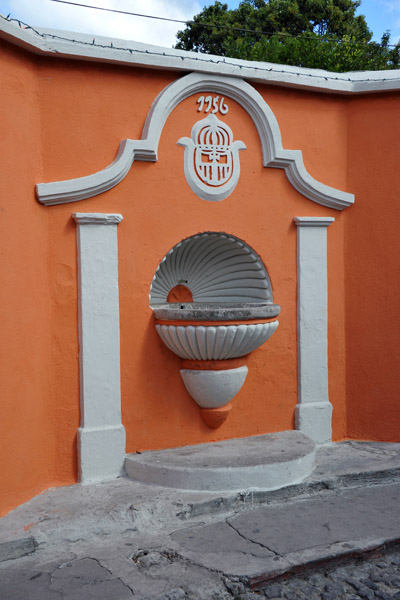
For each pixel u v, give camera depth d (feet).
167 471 13.60
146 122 14.19
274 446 15.08
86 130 13.76
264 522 12.57
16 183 12.41
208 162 15.05
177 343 14.24
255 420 16.10
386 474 14.92
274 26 48.67
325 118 16.63
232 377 14.76
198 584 10.24
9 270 12.21
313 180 16.15
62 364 13.79
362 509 13.23
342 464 15.28
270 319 14.78
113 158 14.07
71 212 13.66
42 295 13.39
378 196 16.67
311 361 16.65
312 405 16.63
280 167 15.99
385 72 16.66
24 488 12.82
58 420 13.80
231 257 16.39
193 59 14.51
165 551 11.35
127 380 14.46
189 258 16.30
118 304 14.21
